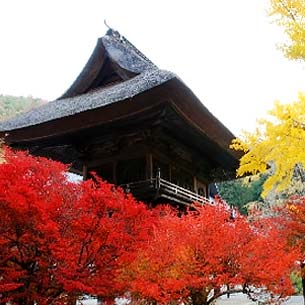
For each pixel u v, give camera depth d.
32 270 9.18
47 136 19.36
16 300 9.26
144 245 9.95
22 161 10.05
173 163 21.66
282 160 7.61
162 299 9.72
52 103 24.23
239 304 24.28
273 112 7.57
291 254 10.96
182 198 19.59
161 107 17.05
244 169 8.34
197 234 10.61
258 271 10.26
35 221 8.72
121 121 18.08
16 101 74.50
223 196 58.75
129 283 9.58
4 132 19.81
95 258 9.12
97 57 23.77
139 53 27.17
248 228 10.95
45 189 9.71
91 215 9.13
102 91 21.97
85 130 18.98
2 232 8.84
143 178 18.69
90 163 20.53
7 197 8.41
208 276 10.34
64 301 9.21
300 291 25.64
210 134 20.42
